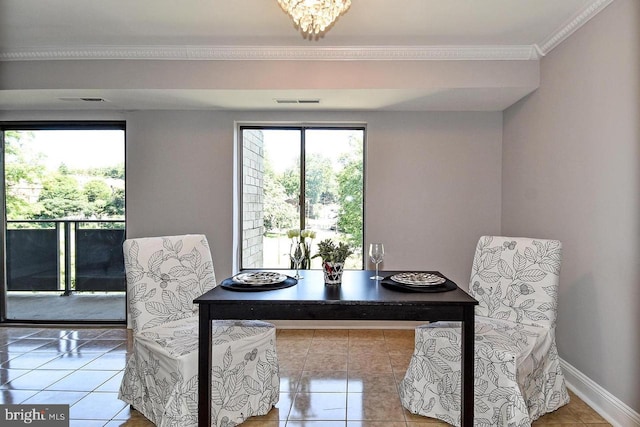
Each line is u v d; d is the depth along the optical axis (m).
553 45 2.61
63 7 2.27
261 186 3.72
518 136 3.16
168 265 2.28
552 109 2.65
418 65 2.85
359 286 1.99
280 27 2.52
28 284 3.67
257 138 3.71
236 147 3.61
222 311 1.76
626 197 1.96
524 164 3.05
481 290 2.35
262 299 1.74
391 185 3.52
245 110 3.51
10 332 3.45
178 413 1.80
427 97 3.06
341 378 2.57
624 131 1.97
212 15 2.37
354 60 2.86
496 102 3.20
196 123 3.53
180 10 2.31
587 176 2.27
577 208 2.37
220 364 1.93
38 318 3.67
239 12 2.33
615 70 2.03
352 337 3.36
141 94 3.01
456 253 3.51
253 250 3.72
